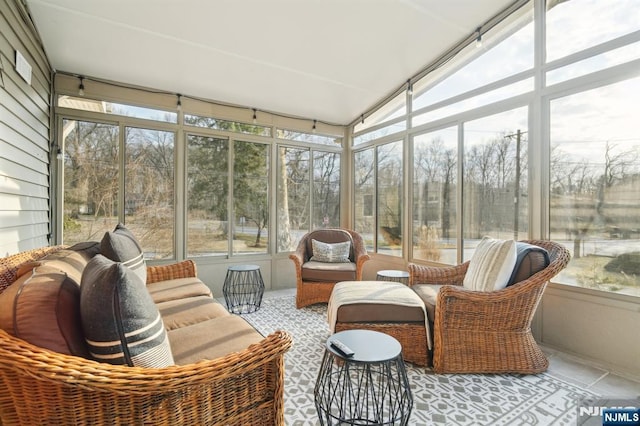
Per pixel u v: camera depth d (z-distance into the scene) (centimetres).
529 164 275
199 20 269
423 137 389
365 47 324
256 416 117
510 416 170
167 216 386
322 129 508
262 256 450
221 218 421
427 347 224
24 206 233
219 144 422
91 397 88
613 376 211
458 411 174
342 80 388
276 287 462
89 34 276
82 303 96
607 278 227
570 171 249
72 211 333
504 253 225
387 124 442
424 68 373
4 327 85
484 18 294
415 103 396
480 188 320
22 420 85
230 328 162
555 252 227
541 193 265
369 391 191
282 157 473
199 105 407
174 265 274
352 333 170
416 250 402
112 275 96
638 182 214
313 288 365
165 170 385
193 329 161
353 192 520
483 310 215
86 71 332
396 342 158
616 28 224
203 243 408
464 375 212
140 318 100
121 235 212
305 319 328
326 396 184
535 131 269
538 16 266
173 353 135
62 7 243
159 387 91
